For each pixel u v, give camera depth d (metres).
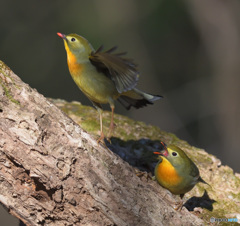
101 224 7.38
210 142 25.11
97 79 8.01
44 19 25.42
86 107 12.85
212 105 25.91
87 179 7.18
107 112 12.66
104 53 6.91
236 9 26.56
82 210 7.32
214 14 26.55
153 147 11.16
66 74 24.47
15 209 7.44
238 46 26.47
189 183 8.35
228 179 10.30
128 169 7.51
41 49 24.80
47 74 24.39
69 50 8.00
